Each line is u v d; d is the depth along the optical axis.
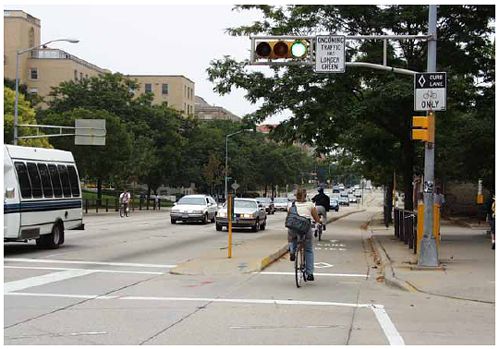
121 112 64.75
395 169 32.91
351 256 19.20
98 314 9.16
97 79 65.00
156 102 108.25
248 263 15.27
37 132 46.47
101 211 53.00
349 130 24.28
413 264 15.23
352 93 23.31
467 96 23.77
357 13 22.72
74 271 14.05
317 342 7.48
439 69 21.34
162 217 43.28
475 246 20.12
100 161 51.44
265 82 23.47
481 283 12.28
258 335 7.85
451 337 7.87
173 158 68.56
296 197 12.55
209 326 8.38
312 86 22.64
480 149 29.39
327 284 12.78
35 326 8.29
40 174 18.06
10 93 44.78
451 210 50.16
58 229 19.17
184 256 17.61
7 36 86.75
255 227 28.86
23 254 17.39
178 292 11.38
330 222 42.81
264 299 10.70
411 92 20.38
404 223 22.20
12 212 16.30
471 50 23.19
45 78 88.50
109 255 17.55
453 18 22.66
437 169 39.34
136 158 56.00
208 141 79.25
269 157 91.94
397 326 8.52
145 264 15.66
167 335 7.82
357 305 10.22
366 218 50.16
